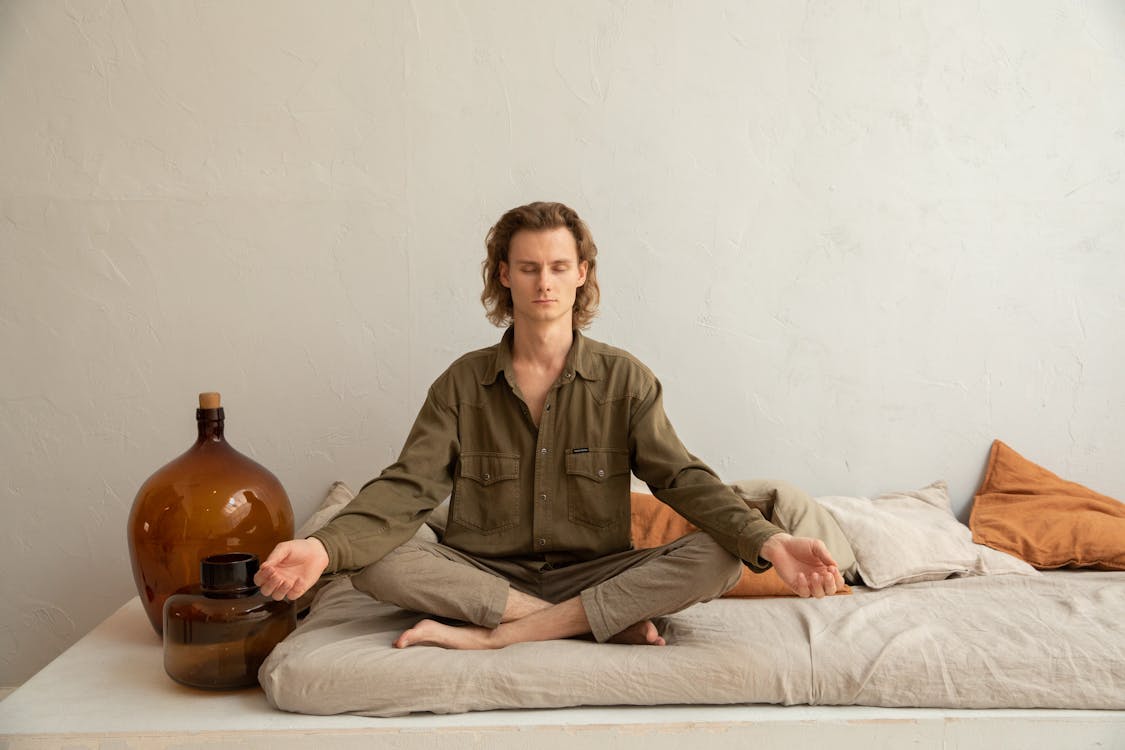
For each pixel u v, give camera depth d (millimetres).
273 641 1606
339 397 2270
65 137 2172
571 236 1744
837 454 2338
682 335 2301
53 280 2191
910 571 1996
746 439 2324
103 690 1572
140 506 1839
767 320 2309
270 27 2193
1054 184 2322
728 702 1484
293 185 2221
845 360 2324
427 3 2209
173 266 2215
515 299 1753
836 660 1498
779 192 2289
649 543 2035
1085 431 2365
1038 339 2348
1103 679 1475
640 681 1466
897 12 2275
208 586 1594
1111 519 2158
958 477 2357
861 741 1442
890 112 2289
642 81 2252
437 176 2240
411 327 2266
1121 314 2352
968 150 2307
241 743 1400
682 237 2283
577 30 2234
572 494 1765
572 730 1419
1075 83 2307
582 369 1781
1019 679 1474
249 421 2258
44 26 2152
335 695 1446
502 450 1782
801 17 2264
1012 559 2070
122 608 2094
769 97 2273
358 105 2219
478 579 1609
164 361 2229
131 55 2170
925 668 1481
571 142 2252
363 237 2242
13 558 2227
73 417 2219
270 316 2242
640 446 1754
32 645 2242
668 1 2244
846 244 2307
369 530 1575
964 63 2291
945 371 2340
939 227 2314
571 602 1586
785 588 1898
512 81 2234
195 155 2199
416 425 1787
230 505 1827
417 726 1416
